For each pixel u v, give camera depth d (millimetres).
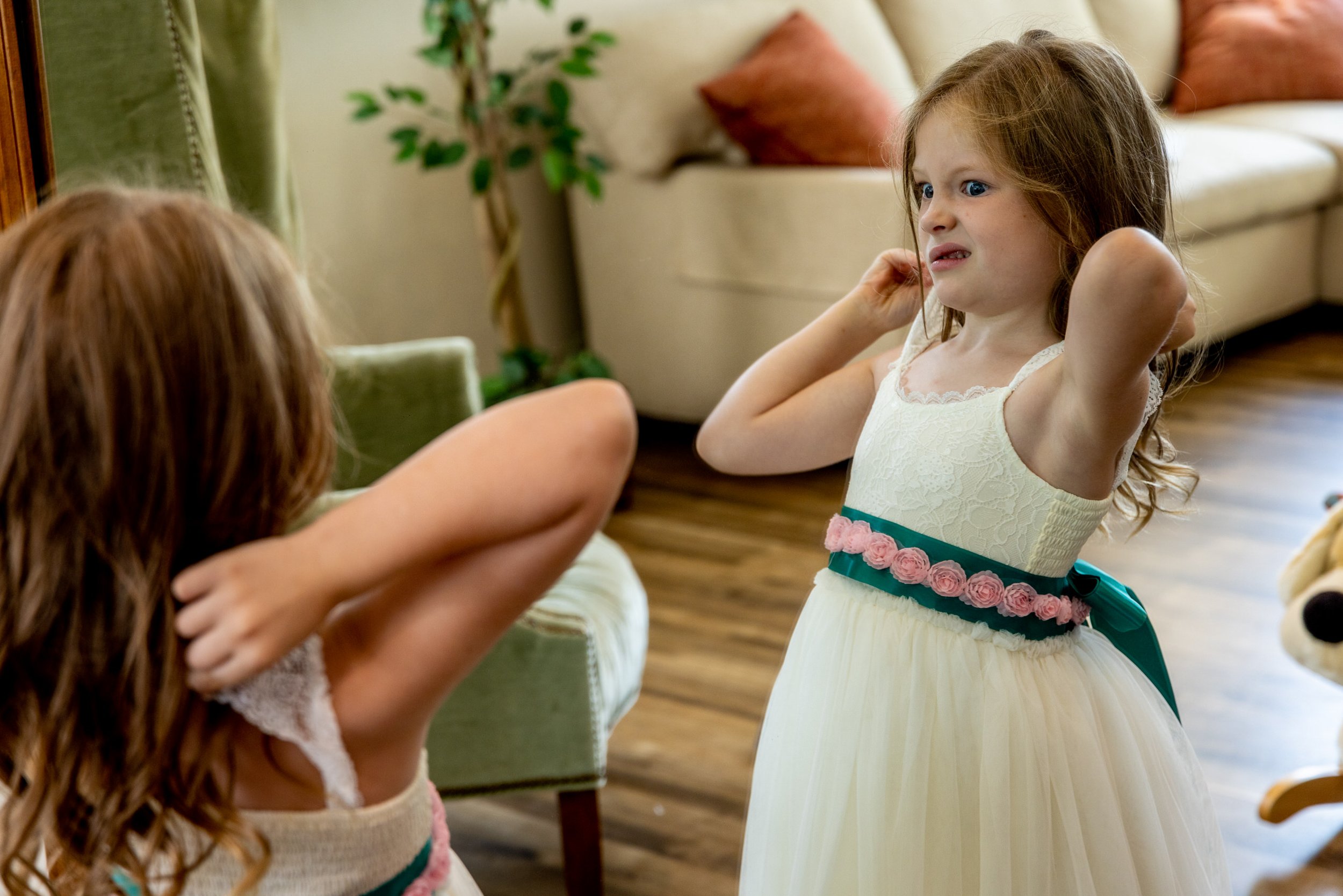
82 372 561
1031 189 987
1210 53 4434
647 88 3225
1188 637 2293
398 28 3223
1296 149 3908
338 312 3168
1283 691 2107
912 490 1062
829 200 2992
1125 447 1037
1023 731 1005
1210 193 3500
